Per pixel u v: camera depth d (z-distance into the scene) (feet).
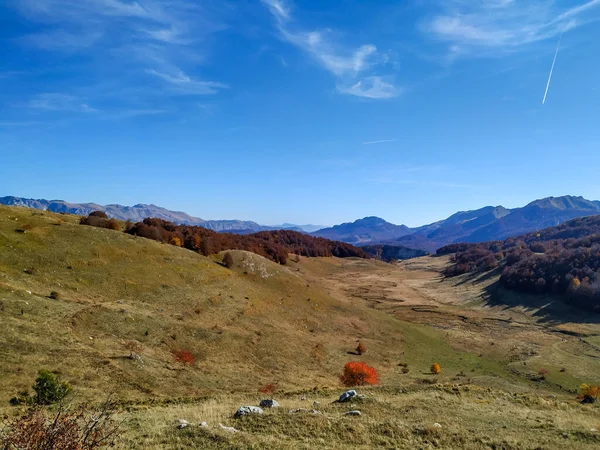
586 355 239.09
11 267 158.92
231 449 41.27
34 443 25.25
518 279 443.32
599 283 367.66
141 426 49.44
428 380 175.63
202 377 125.39
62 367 94.02
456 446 50.31
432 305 412.57
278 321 226.58
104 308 151.12
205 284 230.89
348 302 341.82
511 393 94.68
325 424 53.21
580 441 54.44
